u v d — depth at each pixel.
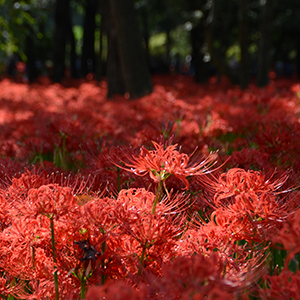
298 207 1.43
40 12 13.28
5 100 9.06
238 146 3.27
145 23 25.50
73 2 26.02
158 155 1.33
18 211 1.31
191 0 17.89
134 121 4.31
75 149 3.08
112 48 11.20
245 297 1.11
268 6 12.27
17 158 3.04
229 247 1.35
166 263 1.29
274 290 1.08
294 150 2.42
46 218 1.32
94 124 4.27
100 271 1.25
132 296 0.93
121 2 8.95
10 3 9.65
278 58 26.92
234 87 12.36
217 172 1.67
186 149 2.72
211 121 4.10
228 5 15.57
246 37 12.64
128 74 9.15
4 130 4.01
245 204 1.33
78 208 1.25
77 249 1.32
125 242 1.32
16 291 1.46
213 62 12.70
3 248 1.39
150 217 1.24
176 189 1.85
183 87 12.22
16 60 28.36
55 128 3.04
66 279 1.35
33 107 6.64
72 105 6.72
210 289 0.97
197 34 20.23
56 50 20.34
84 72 24.83
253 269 1.30
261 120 3.68
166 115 4.47
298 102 5.16
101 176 1.95
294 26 20.42
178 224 1.44
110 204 1.29
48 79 20.66
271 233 1.33
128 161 1.84
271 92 6.25
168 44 31.44
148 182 1.86
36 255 1.40
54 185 1.27
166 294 1.00
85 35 24.53
